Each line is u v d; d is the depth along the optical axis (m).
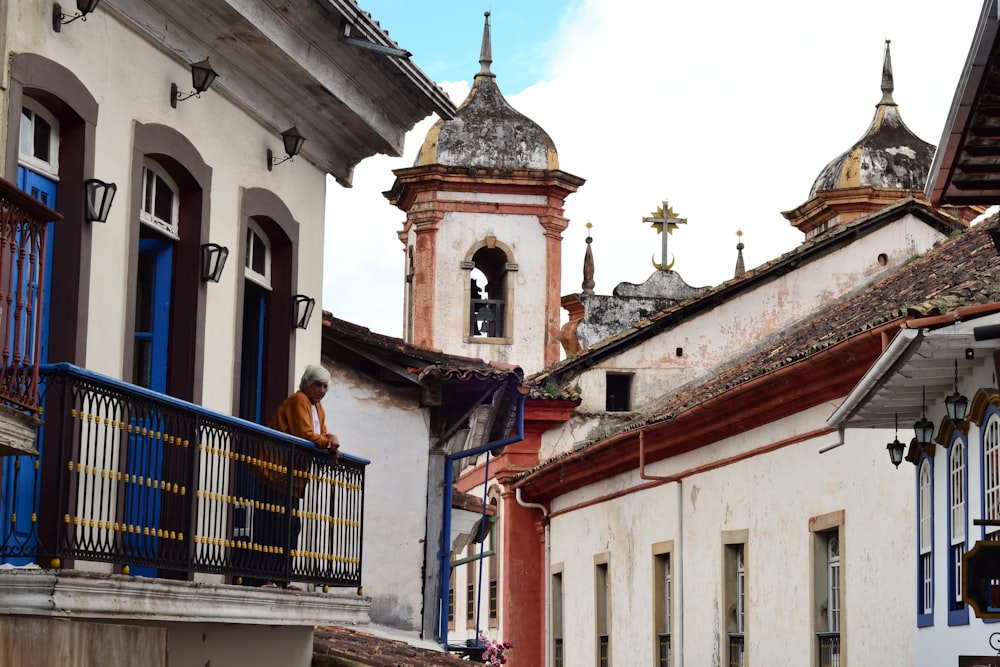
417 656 16.31
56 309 11.62
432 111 17.00
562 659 31.66
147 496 11.29
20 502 10.80
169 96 13.16
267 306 15.48
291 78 14.85
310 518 14.07
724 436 24.00
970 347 14.00
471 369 19.52
